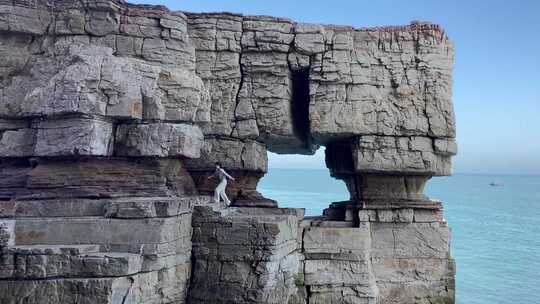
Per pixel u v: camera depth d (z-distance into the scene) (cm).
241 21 2492
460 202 13962
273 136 2512
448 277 2466
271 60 2489
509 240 6356
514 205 12925
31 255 1554
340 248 2338
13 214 1786
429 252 2478
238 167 2488
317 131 2423
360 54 2478
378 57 2480
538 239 6494
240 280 1884
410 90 2459
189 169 2492
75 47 2050
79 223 1711
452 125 2448
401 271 2458
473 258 5053
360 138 2436
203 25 2458
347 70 2450
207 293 1891
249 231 1911
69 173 1966
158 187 2064
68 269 1553
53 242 1692
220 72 2473
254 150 2509
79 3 2150
